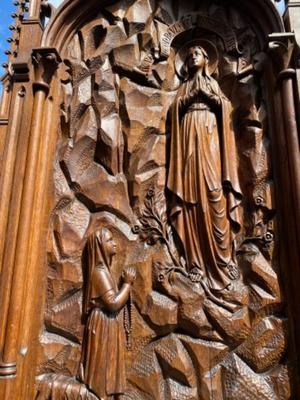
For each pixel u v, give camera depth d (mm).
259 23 1149
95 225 1047
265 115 1087
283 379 889
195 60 1168
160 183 1081
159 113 1146
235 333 933
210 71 1189
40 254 1005
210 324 945
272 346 913
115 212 1060
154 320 960
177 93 1171
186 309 956
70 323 964
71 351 944
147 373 923
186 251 1005
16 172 1028
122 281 995
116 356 927
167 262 1002
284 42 1046
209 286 972
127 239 1032
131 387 923
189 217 1022
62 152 1100
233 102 1142
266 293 952
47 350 947
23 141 1055
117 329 950
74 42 1214
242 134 1096
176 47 1242
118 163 1104
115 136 1113
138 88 1162
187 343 942
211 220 1006
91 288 967
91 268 986
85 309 966
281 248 970
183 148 1086
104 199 1060
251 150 1059
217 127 1108
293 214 945
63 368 936
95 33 1222
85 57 1196
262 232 994
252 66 1127
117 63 1177
